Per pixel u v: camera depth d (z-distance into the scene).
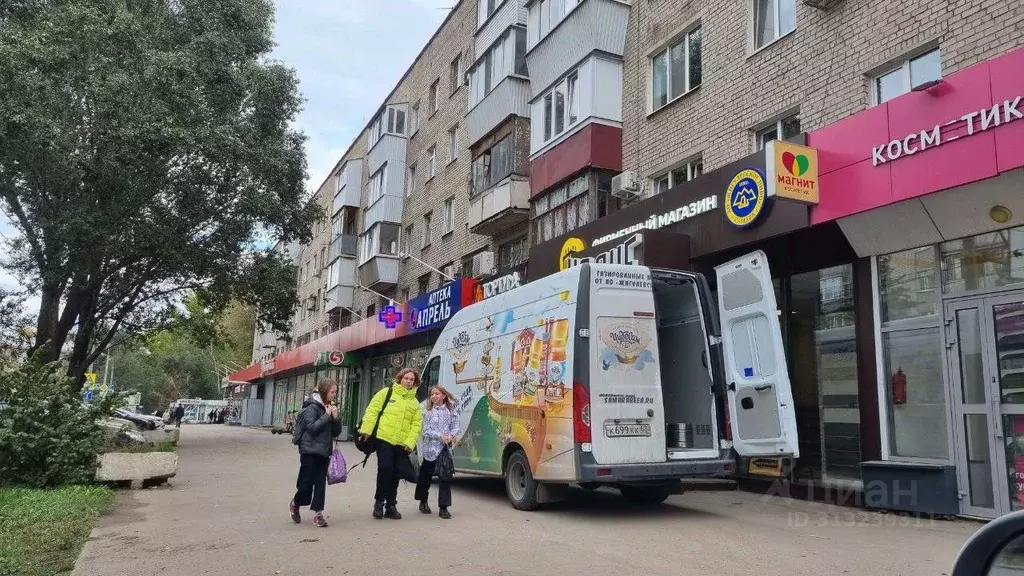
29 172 16.38
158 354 74.75
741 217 10.15
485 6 21.95
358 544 6.51
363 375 29.69
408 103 30.19
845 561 5.76
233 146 18.02
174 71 17.02
